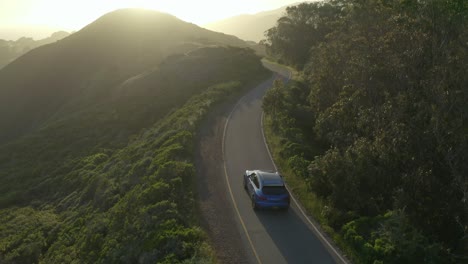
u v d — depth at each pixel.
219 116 40.62
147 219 18.41
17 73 113.38
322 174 20.81
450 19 23.62
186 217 18.30
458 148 16.45
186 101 54.59
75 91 99.19
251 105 46.50
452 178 17.45
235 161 27.58
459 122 16.77
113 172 32.19
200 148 29.78
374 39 29.22
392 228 15.75
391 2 33.19
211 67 71.19
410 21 25.84
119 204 23.64
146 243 16.61
